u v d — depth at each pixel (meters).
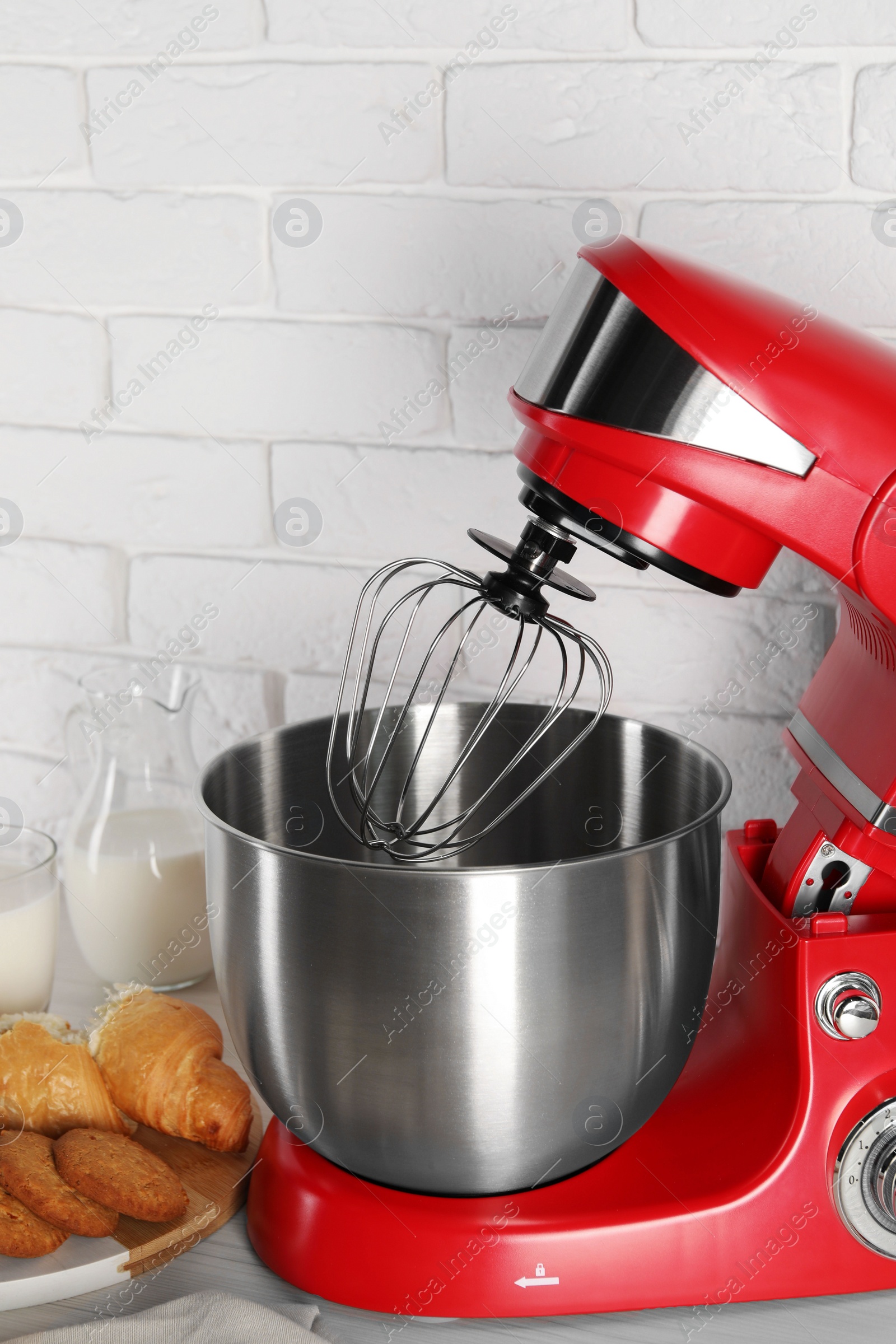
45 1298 0.52
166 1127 0.60
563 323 0.47
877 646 0.50
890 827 0.50
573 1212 0.51
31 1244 0.52
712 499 0.44
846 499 0.44
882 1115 0.51
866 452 0.43
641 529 0.46
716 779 0.57
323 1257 0.51
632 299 0.44
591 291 0.46
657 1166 0.54
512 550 0.52
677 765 0.62
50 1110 0.59
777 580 0.74
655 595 0.76
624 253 0.46
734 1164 0.53
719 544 0.46
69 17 0.77
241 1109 0.60
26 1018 0.64
